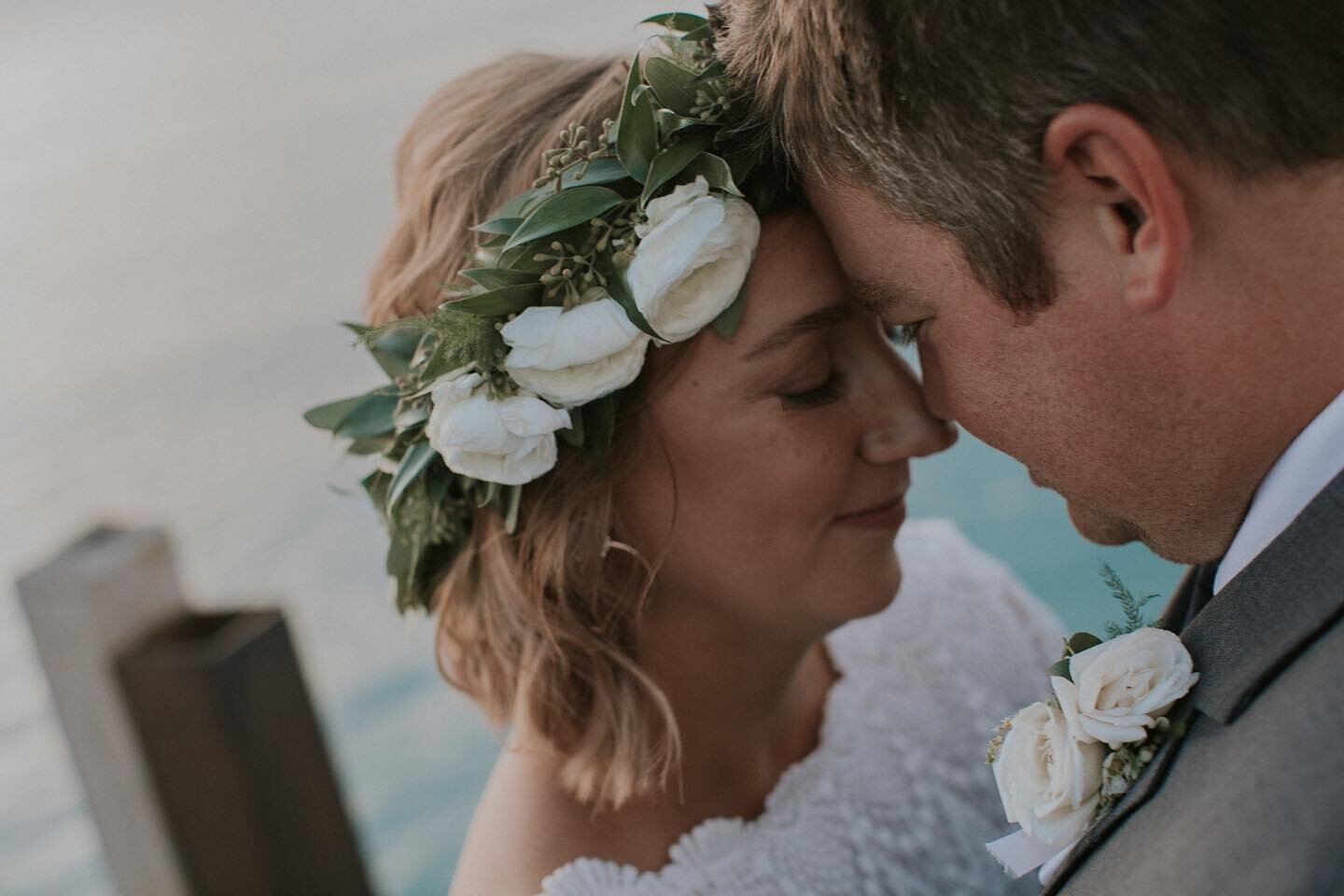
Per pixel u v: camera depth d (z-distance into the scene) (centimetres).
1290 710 93
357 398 155
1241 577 102
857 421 150
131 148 1650
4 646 516
